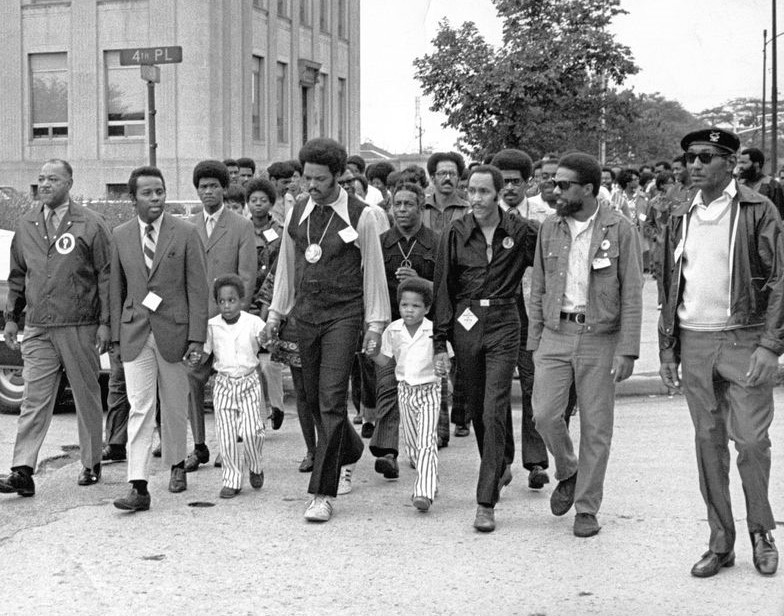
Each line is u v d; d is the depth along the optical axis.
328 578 5.21
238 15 31.16
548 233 5.97
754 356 5.04
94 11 30.20
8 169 31.34
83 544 5.80
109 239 6.96
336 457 6.25
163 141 29.83
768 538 5.23
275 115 34.22
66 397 10.23
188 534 5.98
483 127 16.86
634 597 4.89
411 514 6.37
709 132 5.09
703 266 5.18
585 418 5.85
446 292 6.28
